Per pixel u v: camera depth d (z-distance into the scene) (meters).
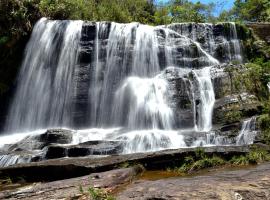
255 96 13.65
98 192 5.49
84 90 16.56
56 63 17.30
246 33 18.56
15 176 8.83
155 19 25.66
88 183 6.31
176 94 14.33
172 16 27.17
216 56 17.91
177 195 4.73
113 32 17.33
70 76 16.86
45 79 17.20
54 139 12.28
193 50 17.47
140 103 15.05
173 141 11.56
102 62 16.98
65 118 16.30
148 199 4.75
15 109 17.12
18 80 17.66
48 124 16.45
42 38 17.89
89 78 16.78
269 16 25.62
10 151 11.73
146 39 17.44
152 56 17.27
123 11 23.62
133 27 17.48
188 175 6.77
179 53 17.38
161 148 11.38
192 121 13.79
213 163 8.16
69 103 16.47
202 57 17.39
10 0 18.03
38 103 16.89
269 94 14.37
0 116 17.17
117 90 16.34
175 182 5.53
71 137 12.50
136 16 25.14
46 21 18.25
